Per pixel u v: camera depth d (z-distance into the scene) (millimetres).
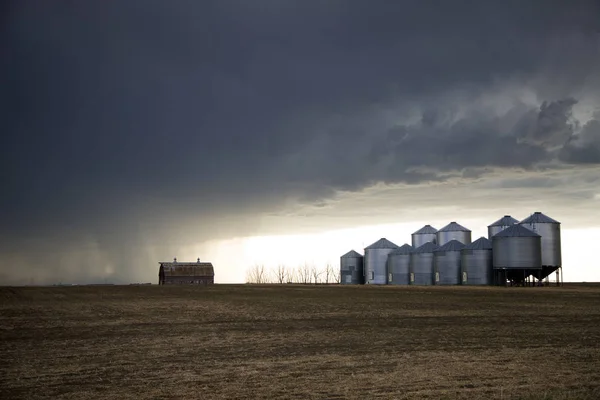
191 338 34406
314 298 67125
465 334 35188
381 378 22625
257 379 22812
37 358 27984
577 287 89812
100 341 33344
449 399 19219
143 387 21703
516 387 20875
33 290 82375
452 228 116562
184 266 130750
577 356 27234
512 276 95812
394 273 117438
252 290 87000
